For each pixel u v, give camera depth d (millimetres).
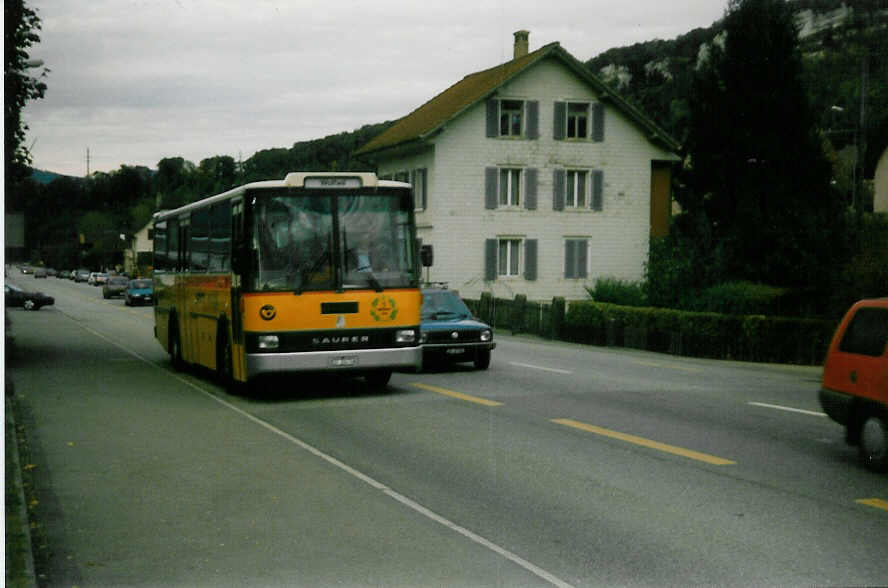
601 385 16406
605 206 46625
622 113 46594
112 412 13422
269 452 10188
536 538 6746
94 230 146000
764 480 8539
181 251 19375
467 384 16562
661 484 8414
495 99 44500
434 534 6883
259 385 16656
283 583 5828
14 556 6074
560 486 8375
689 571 5957
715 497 7898
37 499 8039
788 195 32625
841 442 10523
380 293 14484
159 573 6039
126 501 7969
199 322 17484
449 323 19078
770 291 28328
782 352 24750
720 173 35281
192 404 14281
